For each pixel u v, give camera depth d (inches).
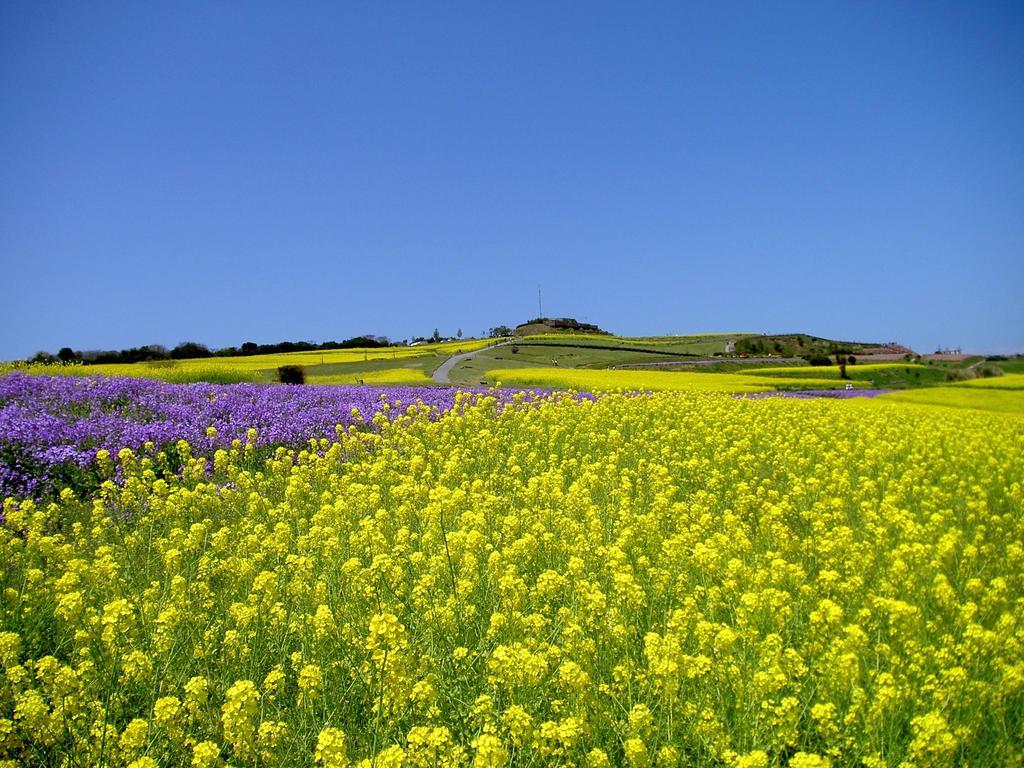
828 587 293.7
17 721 198.7
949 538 334.3
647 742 194.9
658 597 283.9
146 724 185.9
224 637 251.1
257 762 191.3
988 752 189.0
